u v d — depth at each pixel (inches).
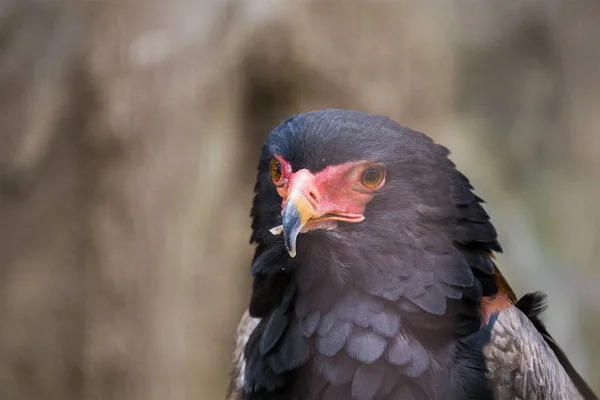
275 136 266.5
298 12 515.5
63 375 536.1
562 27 636.1
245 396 269.9
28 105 531.5
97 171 521.3
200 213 518.9
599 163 636.7
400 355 240.4
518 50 627.5
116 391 525.0
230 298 532.1
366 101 528.7
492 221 571.2
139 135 510.6
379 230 247.8
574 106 644.7
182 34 513.3
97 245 522.6
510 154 613.9
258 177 278.8
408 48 538.9
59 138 526.0
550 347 295.1
